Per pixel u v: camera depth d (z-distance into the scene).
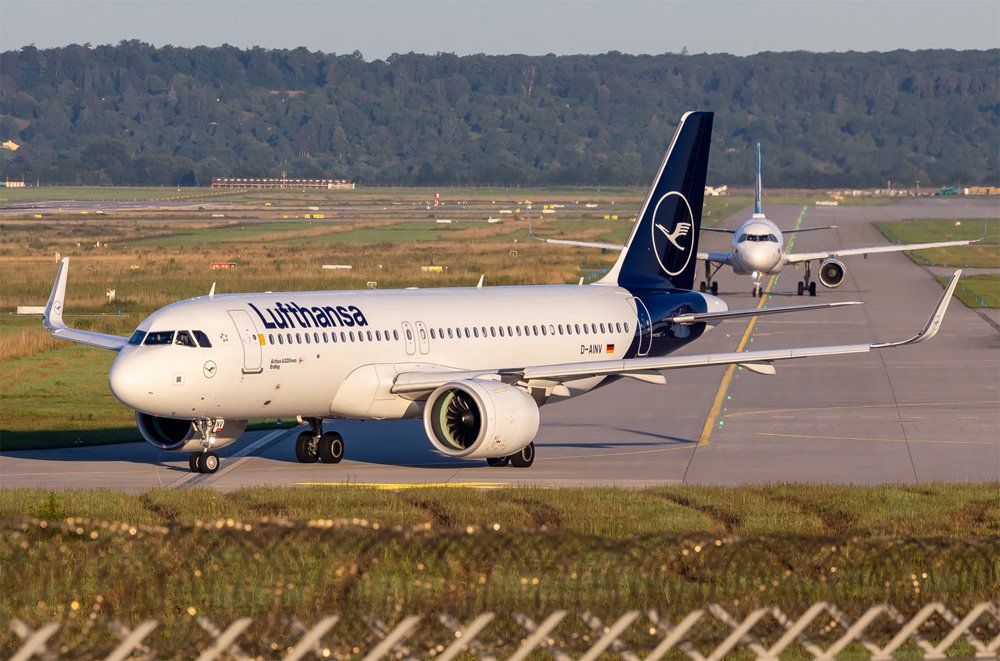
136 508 112.00
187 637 69.81
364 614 59.69
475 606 69.56
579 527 106.50
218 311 144.75
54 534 82.00
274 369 145.62
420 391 153.00
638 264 188.88
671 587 70.19
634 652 58.72
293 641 59.94
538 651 67.94
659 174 189.25
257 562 75.50
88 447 169.75
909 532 105.75
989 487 125.81
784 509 113.56
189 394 140.88
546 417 195.25
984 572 73.06
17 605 75.44
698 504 115.25
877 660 56.91
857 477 146.62
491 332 165.75
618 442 173.12
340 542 74.94
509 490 121.50
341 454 159.88
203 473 149.50
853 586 71.94
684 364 150.88
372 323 155.25
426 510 112.62
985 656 56.78
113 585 76.44
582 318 176.12
